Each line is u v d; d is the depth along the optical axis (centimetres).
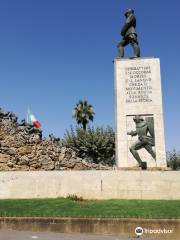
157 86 2475
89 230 1530
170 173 2106
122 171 2136
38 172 2189
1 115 3178
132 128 2441
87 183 2142
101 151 5388
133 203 1934
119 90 2497
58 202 1961
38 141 3114
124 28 2617
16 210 1805
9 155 3055
